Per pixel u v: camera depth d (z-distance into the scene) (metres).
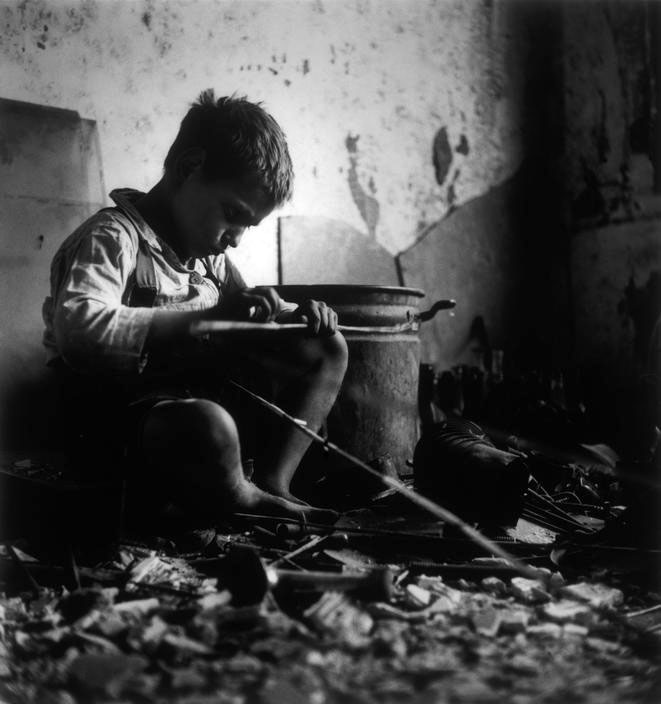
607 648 1.54
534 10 5.00
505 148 4.91
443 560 2.10
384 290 3.06
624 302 4.67
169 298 2.20
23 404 3.22
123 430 2.03
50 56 3.33
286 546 2.09
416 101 4.52
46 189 3.29
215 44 3.79
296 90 4.07
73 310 1.91
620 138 4.67
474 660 1.45
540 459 2.93
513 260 4.93
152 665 1.41
